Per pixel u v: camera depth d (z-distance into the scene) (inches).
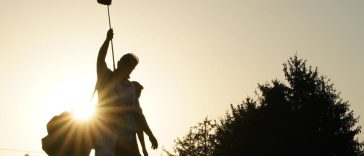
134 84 253.8
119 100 241.8
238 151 1863.9
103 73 240.4
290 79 1831.9
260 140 1800.0
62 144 226.5
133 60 247.8
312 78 1801.2
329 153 1718.8
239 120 1904.5
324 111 1738.4
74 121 229.9
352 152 1721.2
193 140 2212.1
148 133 256.2
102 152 230.2
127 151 243.3
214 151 2011.6
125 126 243.3
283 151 1747.0
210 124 2188.7
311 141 1717.5
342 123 1738.4
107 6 259.8
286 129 1752.0
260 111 1843.0
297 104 1796.3
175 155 2283.5
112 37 243.8
